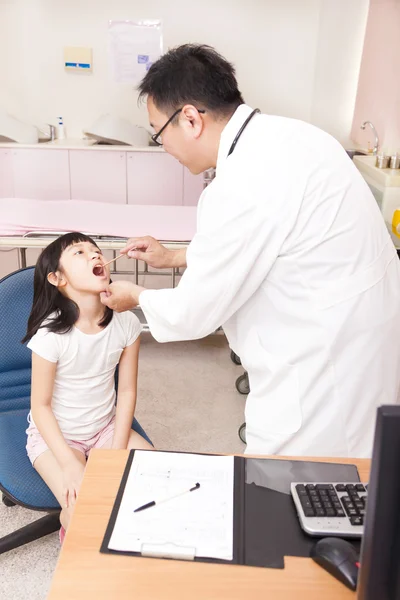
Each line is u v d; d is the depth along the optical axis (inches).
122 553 31.4
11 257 160.1
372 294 45.4
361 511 33.7
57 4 159.3
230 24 162.7
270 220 42.3
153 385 102.2
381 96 136.4
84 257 56.8
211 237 43.0
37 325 57.5
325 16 159.3
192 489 36.1
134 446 60.8
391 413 22.7
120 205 121.7
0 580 61.1
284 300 45.4
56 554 65.1
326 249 44.1
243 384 99.5
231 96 45.4
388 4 133.3
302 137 45.2
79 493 35.9
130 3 159.9
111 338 59.7
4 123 156.0
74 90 167.6
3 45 163.3
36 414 56.7
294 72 167.0
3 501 71.3
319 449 46.2
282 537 32.9
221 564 31.0
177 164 155.8
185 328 45.2
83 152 155.1
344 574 29.7
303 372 45.6
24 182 158.1
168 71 44.8
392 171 105.5
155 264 65.4
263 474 37.9
